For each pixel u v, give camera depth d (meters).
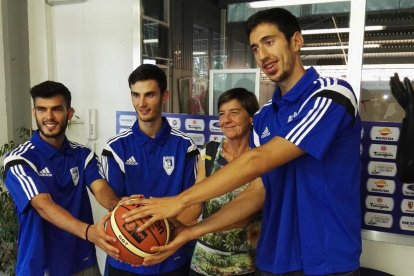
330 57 2.28
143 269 1.64
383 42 2.15
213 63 2.72
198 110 2.72
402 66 2.12
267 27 1.19
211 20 2.71
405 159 1.85
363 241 2.24
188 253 1.79
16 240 2.77
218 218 1.39
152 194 1.69
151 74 1.61
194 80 2.75
